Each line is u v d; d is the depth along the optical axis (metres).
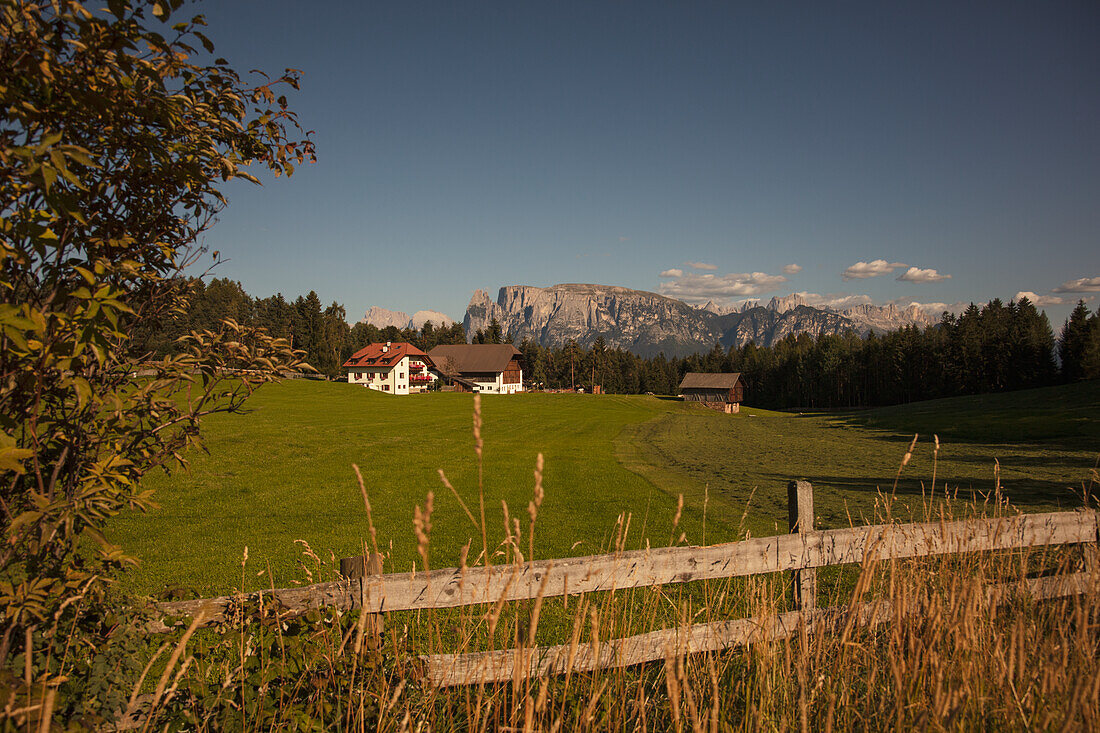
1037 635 2.91
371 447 24.88
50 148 2.05
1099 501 4.54
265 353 3.21
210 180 3.01
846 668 2.92
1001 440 31.42
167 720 2.59
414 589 3.06
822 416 73.25
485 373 118.31
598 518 12.41
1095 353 80.38
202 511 13.02
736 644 3.53
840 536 3.79
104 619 2.70
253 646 2.99
